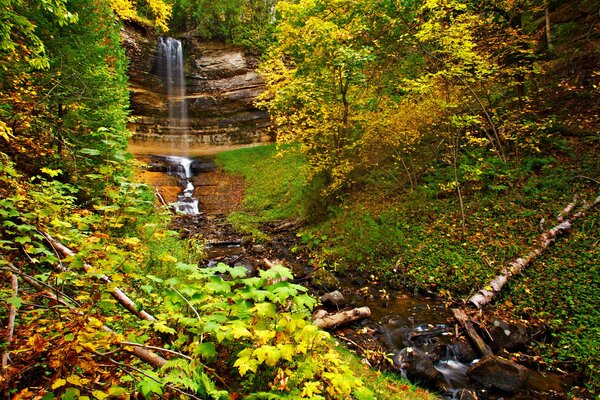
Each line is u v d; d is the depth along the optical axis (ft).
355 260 30.22
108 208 8.20
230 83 94.27
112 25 31.78
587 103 34.32
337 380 7.61
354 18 32.99
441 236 29.12
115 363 6.75
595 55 35.65
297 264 31.89
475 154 34.09
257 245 37.29
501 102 35.60
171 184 70.13
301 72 35.24
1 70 15.72
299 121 37.78
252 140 92.94
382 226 31.89
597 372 15.08
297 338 7.43
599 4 36.40
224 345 8.78
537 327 18.93
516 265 23.07
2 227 8.98
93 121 21.50
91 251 7.51
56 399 6.07
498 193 31.35
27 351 6.74
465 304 21.65
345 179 38.40
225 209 62.44
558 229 24.79
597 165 28.91
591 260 21.83
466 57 26.50
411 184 36.58
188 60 95.04
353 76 30.94
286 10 35.76
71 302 8.32
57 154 16.51
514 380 14.76
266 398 7.63
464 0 31.81
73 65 21.22
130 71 81.56
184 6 95.76
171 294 8.21
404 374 15.90
